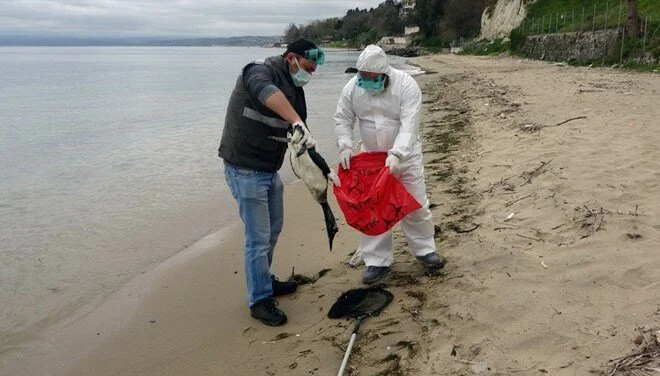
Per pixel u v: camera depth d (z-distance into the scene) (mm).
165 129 14109
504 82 20141
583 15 34719
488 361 2871
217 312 4129
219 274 4918
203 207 7180
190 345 3672
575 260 3768
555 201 5016
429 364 2969
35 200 7562
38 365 3623
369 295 3896
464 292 3689
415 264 4348
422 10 91875
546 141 7664
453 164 7699
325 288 4242
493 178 6363
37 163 9922
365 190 3875
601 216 4434
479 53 55125
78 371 3516
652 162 5848
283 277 4570
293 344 3488
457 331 3236
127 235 6148
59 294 4691
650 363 2570
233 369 3311
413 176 3980
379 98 3865
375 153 3930
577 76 19891
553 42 35250
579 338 2912
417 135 3898
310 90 26203
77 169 9438
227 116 3701
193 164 9789
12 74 42375
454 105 15430
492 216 5051
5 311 4406
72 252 5652
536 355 2865
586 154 6465
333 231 3764
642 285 3338
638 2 29531
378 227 3832
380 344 3285
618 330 2896
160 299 4477
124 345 3781
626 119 8758
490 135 9367
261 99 3424
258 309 3832
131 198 7637
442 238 4766
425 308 3592
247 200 3695
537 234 4391
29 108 18984
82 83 32688
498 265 3984
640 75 18734
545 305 3301
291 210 6637
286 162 10000
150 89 28188
